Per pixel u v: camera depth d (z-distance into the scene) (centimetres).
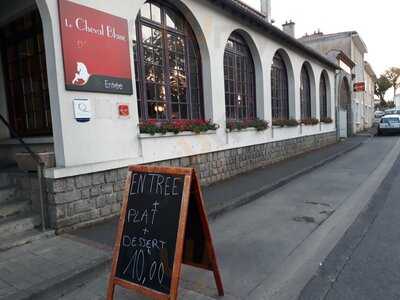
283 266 402
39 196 493
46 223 485
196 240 339
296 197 730
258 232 521
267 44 1116
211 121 844
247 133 996
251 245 470
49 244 448
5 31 660
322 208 639
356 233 495
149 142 645
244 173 970
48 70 497
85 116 522
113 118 570
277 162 1185
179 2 745
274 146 1170
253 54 1071
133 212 322
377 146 1727
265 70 1103
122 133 586
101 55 546
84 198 518
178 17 784
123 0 584
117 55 573
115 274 315
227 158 902
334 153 1398
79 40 513
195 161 782
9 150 670
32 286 340
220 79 877
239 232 524
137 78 674
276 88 1277
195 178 312
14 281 351
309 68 1567
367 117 3575
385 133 2416
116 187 566
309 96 1625
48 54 493
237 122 937
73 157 507
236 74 1005
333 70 1919
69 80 499
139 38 679
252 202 701
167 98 752
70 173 494
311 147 1545
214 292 346
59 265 385
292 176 924
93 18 534
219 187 793
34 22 601
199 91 849
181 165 738
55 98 494
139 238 311
